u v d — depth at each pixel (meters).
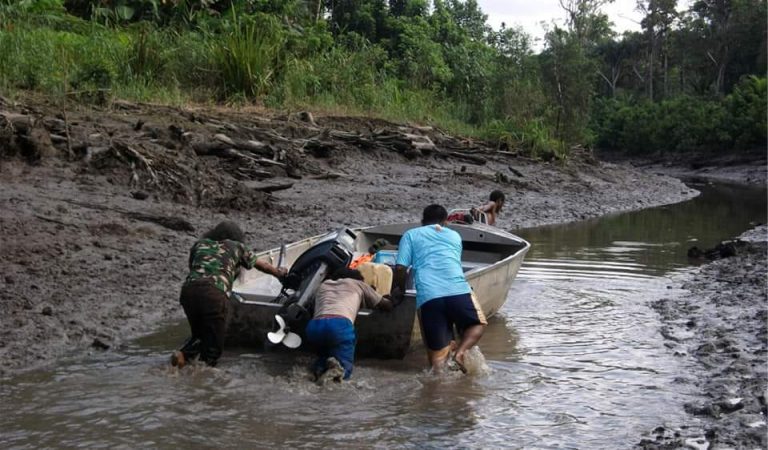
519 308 9.24
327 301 6.57
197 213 12.28
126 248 10.02
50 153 12.30
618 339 8.02
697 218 18.94
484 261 10.08
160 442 5.25
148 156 13.03
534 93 29.69
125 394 6.05
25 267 8.72
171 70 19.39
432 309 6.81
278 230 12.41
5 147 11.82
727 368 7.04
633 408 6.11
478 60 33.59
